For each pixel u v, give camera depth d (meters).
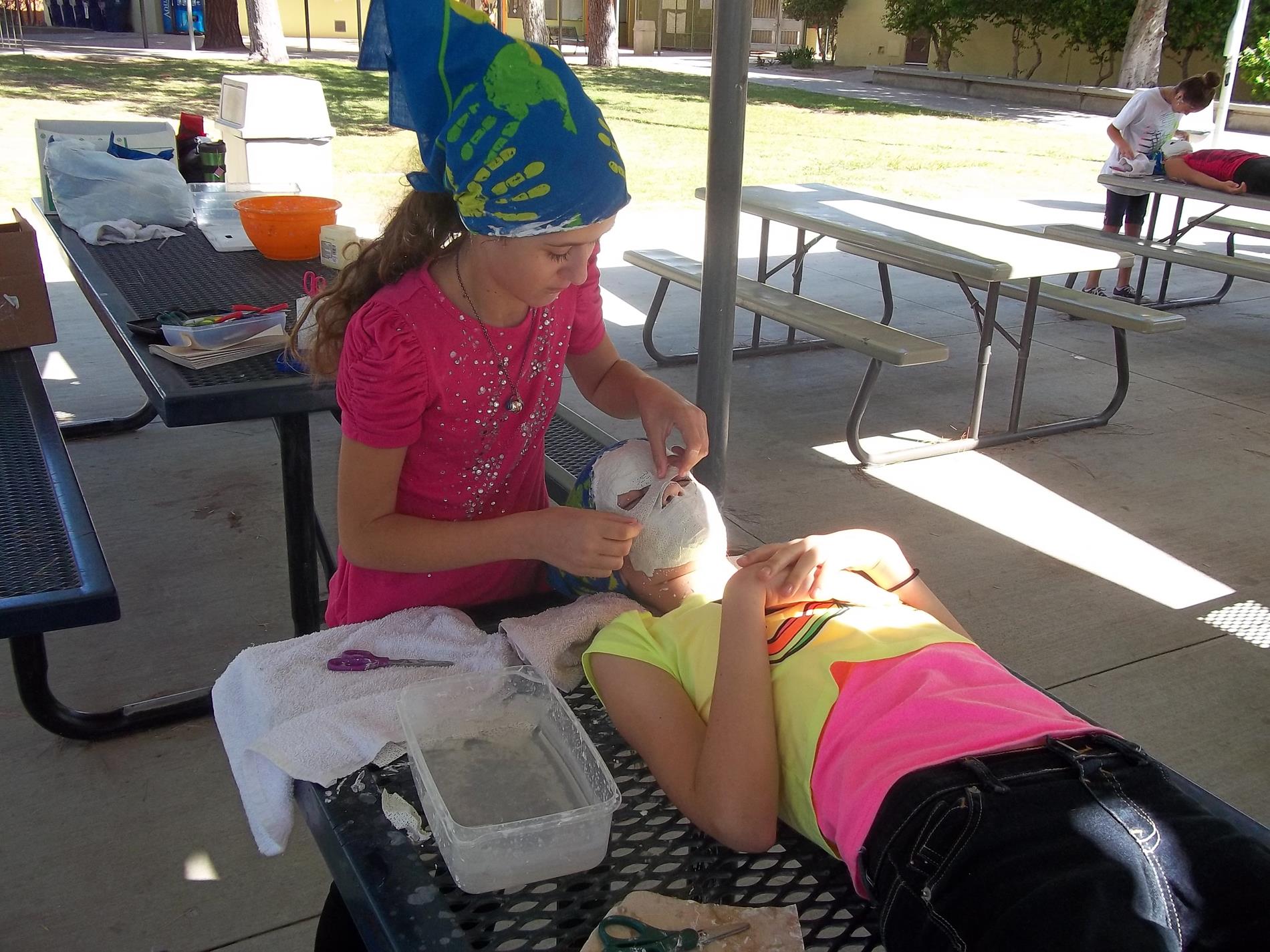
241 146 5.35
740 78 2.87
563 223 1.31
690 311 6.45
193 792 2.44
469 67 1.30
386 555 1.55
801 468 4.40
